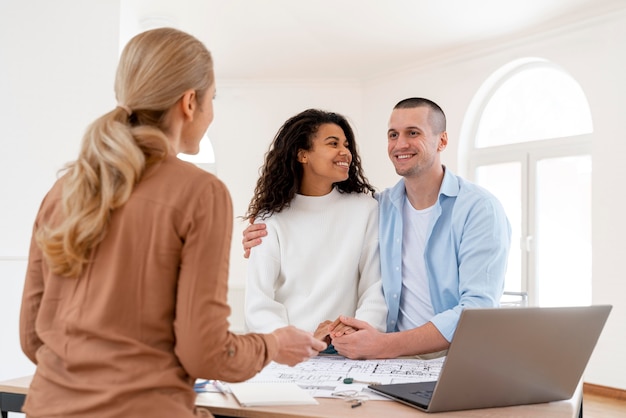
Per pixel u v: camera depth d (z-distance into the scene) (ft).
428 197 7.06
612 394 15.70
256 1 16.74
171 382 3.29
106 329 3.29
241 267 23.08
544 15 17.10
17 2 11.82
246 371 3.57
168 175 3.50
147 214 3.38
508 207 19.54
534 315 3.98
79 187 3.41
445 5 16.70
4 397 4.43
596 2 16.08
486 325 3.85
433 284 6.86
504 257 6.64
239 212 23.52
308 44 19.98
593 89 16.63
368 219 6.89
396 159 6.99
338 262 6.60
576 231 17.81
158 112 3.70
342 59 21.33
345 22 18.10
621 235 15.85
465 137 20.49
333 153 6.63
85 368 3.30
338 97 23.56
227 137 23.81
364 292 6.77
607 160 16.24
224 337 3.37
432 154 6.93
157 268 3.34
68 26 12.42
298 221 6.74
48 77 12.11
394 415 3.92
